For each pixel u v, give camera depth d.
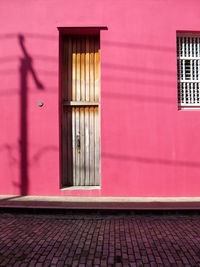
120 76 4.92
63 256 2.66
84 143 5.36
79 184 5.33
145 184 4.89
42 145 4.94
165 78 4.94
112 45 4.94
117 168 4.89
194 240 3.09
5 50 4.98
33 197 4.79
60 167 5.05
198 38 5.20
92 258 2.62
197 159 4.93
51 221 3.80
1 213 4.14
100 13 4.95
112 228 3.51
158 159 4.90
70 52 5.40
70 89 5.37
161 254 2.72
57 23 4.96
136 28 4.95
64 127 5.34
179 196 4.89
